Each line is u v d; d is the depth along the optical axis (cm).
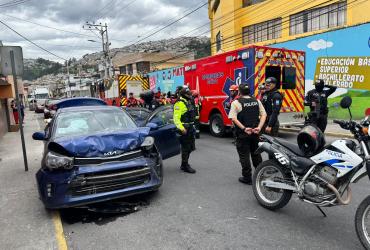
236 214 431
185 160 659
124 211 452
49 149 452
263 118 545
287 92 1012
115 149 455
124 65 5109
